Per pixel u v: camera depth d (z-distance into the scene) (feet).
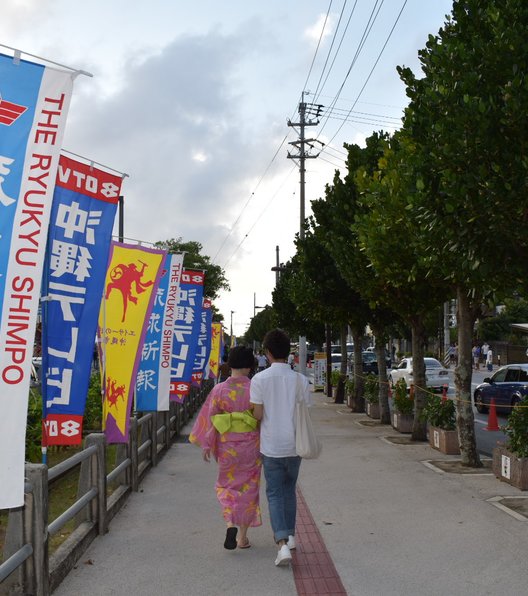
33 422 31.63
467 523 24.07
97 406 45.96
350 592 17.37
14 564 14.93
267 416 20.11
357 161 54.49
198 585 17.94
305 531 23.21
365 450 42.63
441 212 24.41
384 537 22.36
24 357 13.52
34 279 13.67
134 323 26.37
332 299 60.29
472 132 22.20
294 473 20.36
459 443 38.11
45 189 13.94
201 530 23.45
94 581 18.25
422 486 30.86
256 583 18.08
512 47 22.74
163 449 41.39
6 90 13.99
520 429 30.89
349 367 125.80
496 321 204.44
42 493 16.46
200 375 62.54
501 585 17.78
